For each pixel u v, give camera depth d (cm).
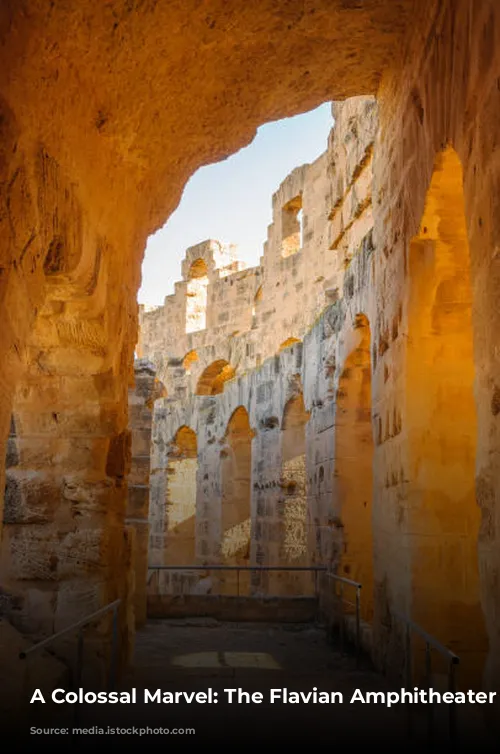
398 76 753
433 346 709
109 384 729
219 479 1970
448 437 698
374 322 888
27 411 730
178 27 616
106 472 746
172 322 3167
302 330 2322
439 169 619
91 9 529
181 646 1026
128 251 786
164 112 720
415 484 691
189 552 2342
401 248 746
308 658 938
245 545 1922
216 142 824
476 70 482
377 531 830
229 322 2842
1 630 658
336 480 1128
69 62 548
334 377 1162
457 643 662
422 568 677
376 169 887
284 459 1548
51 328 678
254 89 758
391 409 768
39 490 723
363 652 932
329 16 677
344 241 1723
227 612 1253
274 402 1611
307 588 1486
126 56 606
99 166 652
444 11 579
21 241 468
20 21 456
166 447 2386
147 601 1256
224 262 3006
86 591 705
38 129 505
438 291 703
